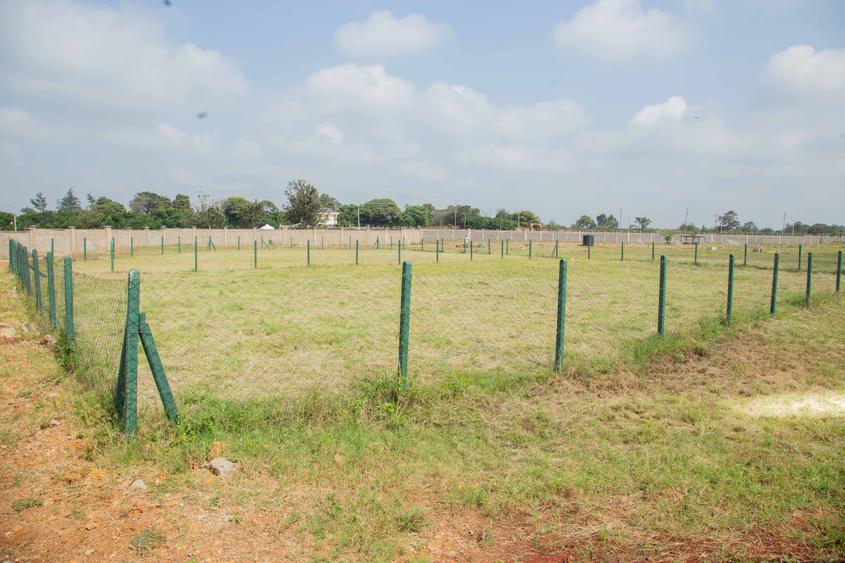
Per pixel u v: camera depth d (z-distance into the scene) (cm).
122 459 482
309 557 356
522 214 11956
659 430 593
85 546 360
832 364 870
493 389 712
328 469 479
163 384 545
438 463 498
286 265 2978
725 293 1752
